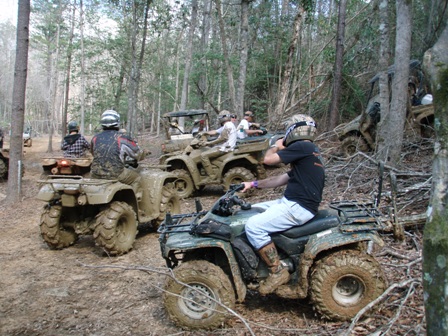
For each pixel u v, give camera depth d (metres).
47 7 25.81
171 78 30.38
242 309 3.85
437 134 1.96
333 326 3.39
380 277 3.38
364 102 14.46
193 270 3.50
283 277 3.47
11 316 3.98
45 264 5.43
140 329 3.66
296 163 3.49
